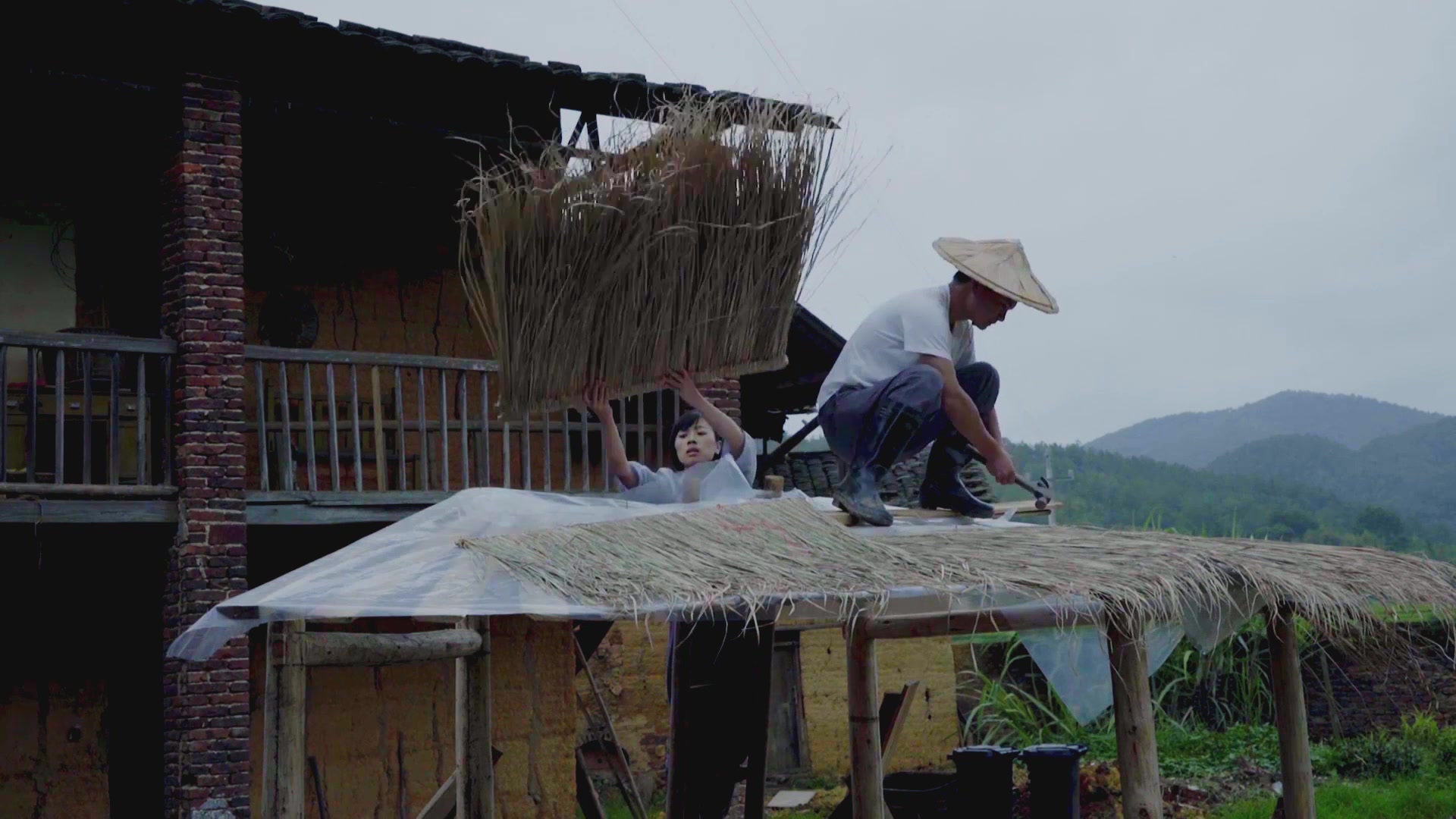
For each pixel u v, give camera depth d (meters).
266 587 5.55
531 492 6.68
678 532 5.94
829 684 19.33
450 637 6.57
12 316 12.41
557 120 13.44
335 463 11.70
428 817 8.06
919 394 6.43
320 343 13.74
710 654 7.45
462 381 12.27
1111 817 14.69
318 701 12.85
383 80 12.47
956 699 20.91
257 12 10.79
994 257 6.52
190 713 10.85
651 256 5.72
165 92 11.35
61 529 11.14
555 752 14.02
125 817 12.25
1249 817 14.91
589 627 14.91
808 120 5.85
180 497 11.09
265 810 5.35
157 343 11.10
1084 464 98.75
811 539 6.06
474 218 5.99
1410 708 20.06
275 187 13.56
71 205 12.73
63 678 12.18
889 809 10.50
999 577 5.82
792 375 18.38
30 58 10.84
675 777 7.44
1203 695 21.38
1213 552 6.55
